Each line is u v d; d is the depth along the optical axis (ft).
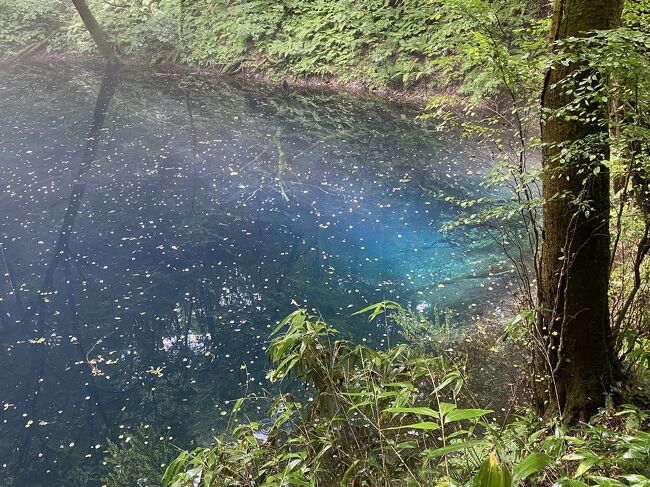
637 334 9.16
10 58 51.31
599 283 8.25
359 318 15.05
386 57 36.27
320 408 7.79
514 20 25.66
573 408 8.61
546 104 8.07
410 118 32.32
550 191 8.23
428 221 20.16
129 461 11.23
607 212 8.12
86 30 51.98
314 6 41.86
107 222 21.83
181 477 7.05
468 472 6.59
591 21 7.46
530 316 8.41
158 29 47.80
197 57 46.52
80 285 17.79
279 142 29.91
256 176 25.80
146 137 31.60
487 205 20.31
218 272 18.21
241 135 31.60
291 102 37.88
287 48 41.19
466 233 18.83
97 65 50.19
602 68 6.90
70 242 20.40
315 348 7.86
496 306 14.62
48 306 16.79
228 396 12.86
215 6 47.47
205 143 30.35
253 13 44.45
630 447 5.24
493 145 24.97
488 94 27.96
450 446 4.51
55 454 11.60
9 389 13.61
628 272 11.30
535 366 9.37
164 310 16.40
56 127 33.55
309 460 7.31
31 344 15.19
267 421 11.59
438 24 32.73
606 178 7.98
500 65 8.27
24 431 12.32
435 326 14.15
